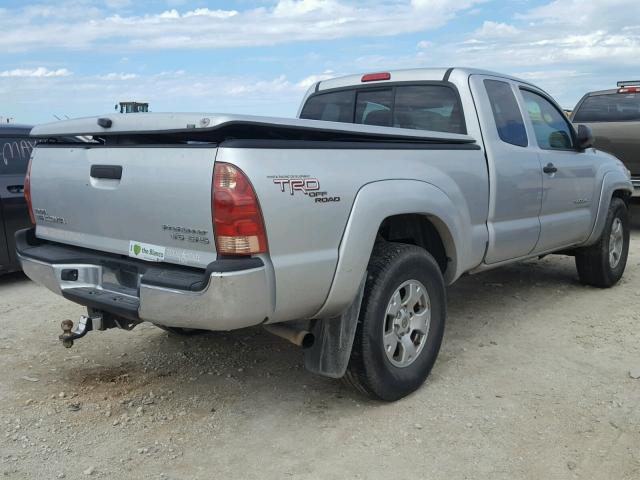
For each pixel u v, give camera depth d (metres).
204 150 2.98
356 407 3.78
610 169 6.29
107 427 3.53
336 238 3.30
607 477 3.06
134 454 3.25
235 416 3.68
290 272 3.09
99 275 3.65
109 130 3.37
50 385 4.08
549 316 5.54
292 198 3.07
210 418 3.65
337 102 5.39
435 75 4.77
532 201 5.05
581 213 5.84
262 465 3.16
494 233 4.62
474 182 4.37
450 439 3.40
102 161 3.45
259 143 3.01
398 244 3.83
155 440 3.39
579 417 3.65
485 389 4.02
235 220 2.90
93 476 3.05
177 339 4.94
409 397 3.90
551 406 3.79
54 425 3.54
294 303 3.19
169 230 3.17
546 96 5.63
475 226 4.45
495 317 5.51
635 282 6.79
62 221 3.84
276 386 4.09
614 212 6.33
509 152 4.77
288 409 3.76
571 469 3.12
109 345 4.82
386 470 3.11
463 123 4.59
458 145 4.35
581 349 4.74
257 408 3.78
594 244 6.23
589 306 5.86
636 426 3.54
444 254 4.27
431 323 4.02
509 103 5.00
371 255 3.69
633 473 3.09
